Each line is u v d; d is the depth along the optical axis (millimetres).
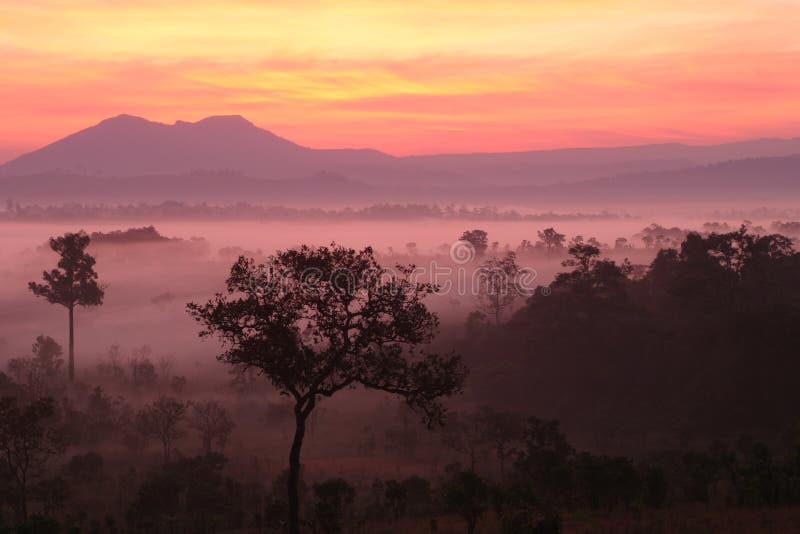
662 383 127250
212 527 62031
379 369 37500
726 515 38812
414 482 64250
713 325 131625
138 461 96000
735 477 47281
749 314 124500
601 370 132000
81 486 83812
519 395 133125
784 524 35781
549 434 72750
